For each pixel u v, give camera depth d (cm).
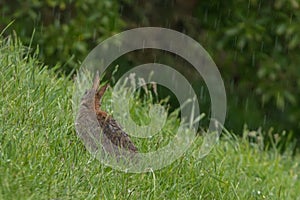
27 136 888
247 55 1575
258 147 1314
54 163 867
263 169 1218
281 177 1226
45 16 1448
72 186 841
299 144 1617
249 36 1510
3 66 1011
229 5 1567
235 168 1136
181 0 1631
